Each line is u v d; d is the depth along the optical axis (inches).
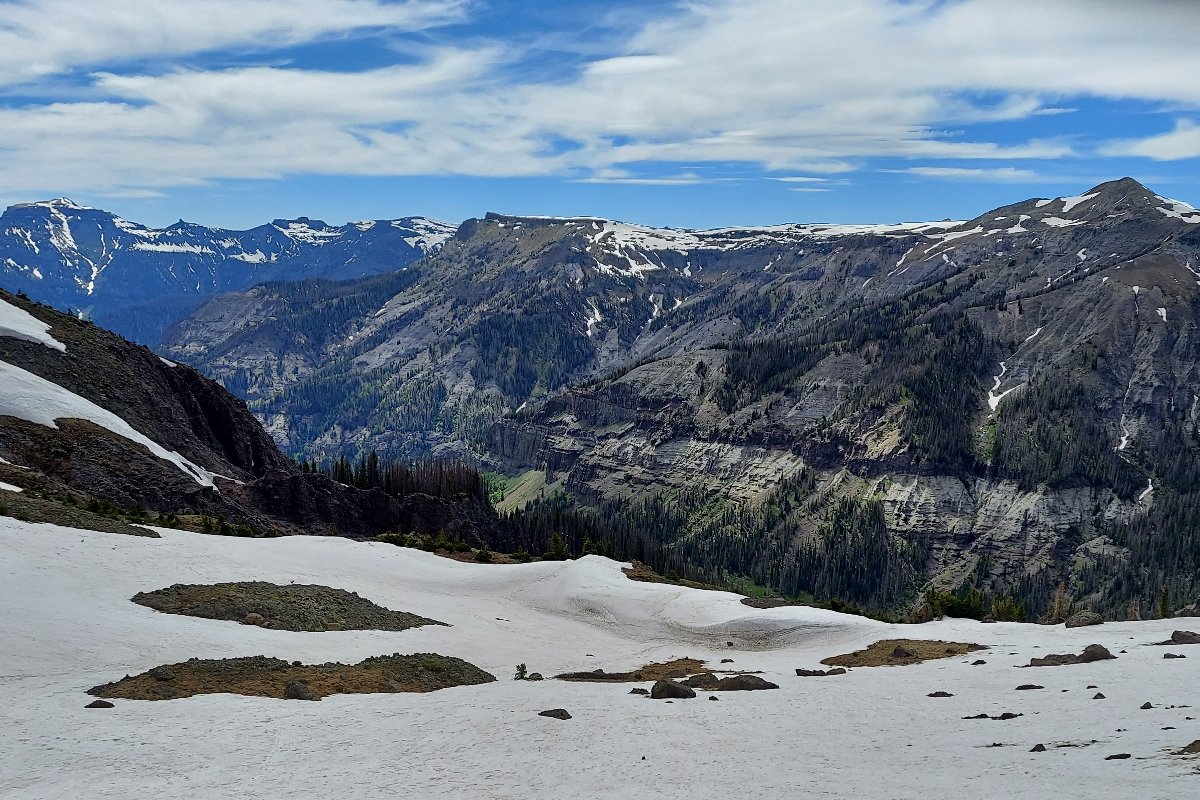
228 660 2130.9
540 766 1333.7
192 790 1272.1
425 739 1499.8
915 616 3548.2
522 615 3511.3
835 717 1606.8
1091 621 2842.0
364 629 2726.4
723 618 3420.3
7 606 2274.9
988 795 1063.6
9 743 1505.9
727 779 1237.1
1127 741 1243.2
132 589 2632.9
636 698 1851.6
